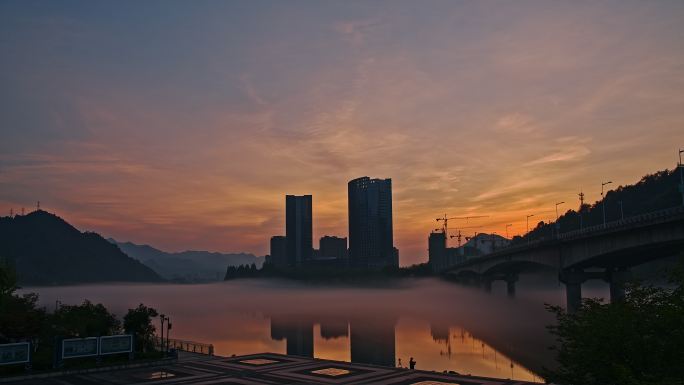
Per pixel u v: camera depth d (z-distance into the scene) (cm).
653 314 4284
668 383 3391
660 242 11025
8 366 7488
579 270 15662
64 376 7431
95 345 8056
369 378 7231
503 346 14525
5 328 8162
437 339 16000
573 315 5006
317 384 6838
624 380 3831
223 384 6825
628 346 4112
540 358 12706
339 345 15200
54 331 8925
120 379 7194
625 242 12238
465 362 12306
